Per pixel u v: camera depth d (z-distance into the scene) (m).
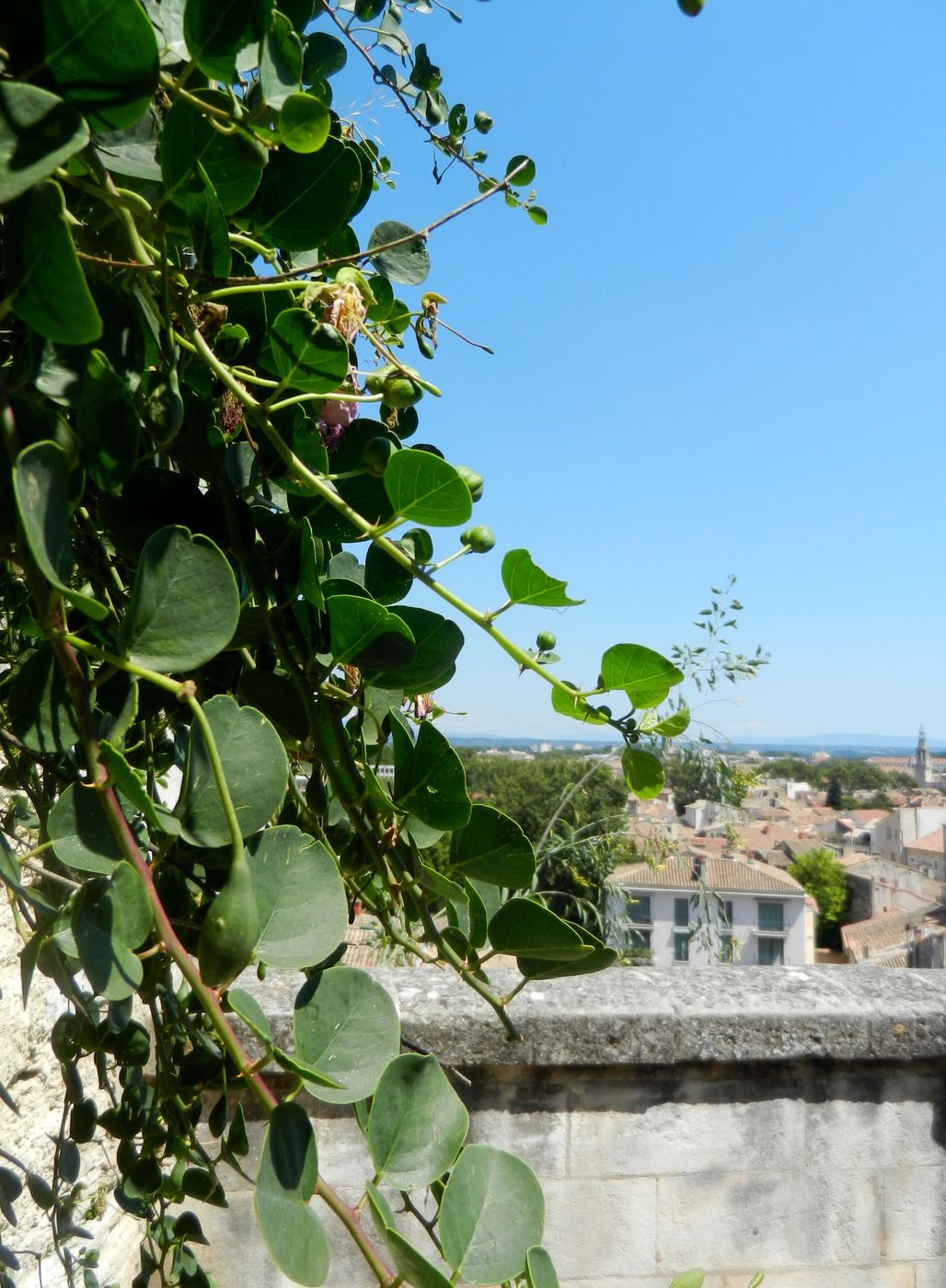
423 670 0.98
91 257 0.77
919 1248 2.71
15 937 1.73
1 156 0.55
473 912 1.06
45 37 0.61
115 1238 2.24
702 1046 2.55
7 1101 1.22
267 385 0.90
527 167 1.46
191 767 0.72
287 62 0.78
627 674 0.96
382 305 1.20
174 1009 1.14
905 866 42.19
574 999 2.57
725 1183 2.65
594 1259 2.58
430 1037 2.44
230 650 1.01
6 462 0.63
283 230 0.89
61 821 0.67
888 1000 2.71
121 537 0.91
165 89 0.75
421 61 1.66
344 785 1.02
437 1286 0.62
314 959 0.76
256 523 0.97
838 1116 2.70
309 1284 0.63
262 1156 0.64
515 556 0.89
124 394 0.69
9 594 1.07
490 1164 0.78
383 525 0.87
